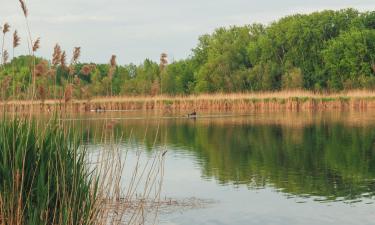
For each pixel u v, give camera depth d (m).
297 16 134.12
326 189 22.75
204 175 26.44
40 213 9.51
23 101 10.20
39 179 9.56
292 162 30.58
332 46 118.00
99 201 10.46
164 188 22.97
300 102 83.69
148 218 17.22
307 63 123.12
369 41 114.81
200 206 19.48
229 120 64.94
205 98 87.38
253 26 145.75
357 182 24.17
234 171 27.67
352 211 18.80
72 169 10.03
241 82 120.50
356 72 114.06
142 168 28.39
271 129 51.47
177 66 146.88
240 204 19.97
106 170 11.06
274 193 22.00
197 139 44.41
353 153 33.59
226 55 125.19
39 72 9.93
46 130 10.07
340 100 82.75
